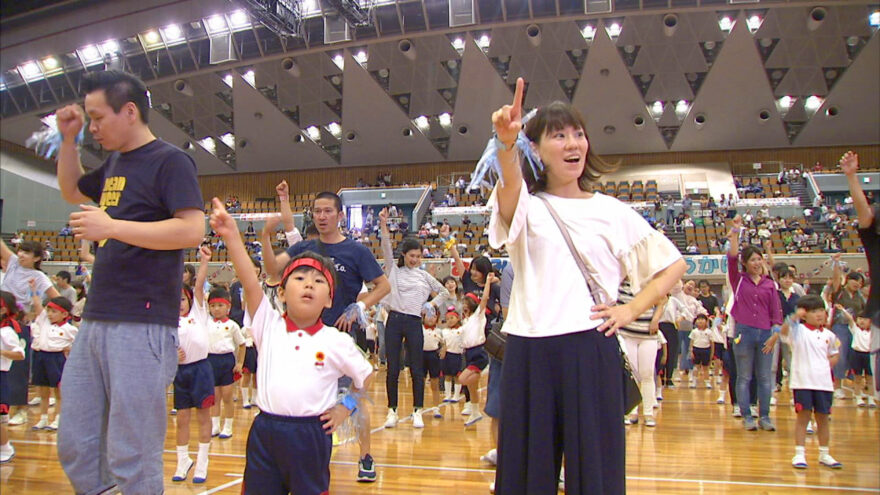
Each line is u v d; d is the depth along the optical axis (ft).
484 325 17.47
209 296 16.72
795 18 62.54
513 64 69.62
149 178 7.04
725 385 24.75
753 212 71.10
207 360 12.69
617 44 66.74
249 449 7.22
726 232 65.72
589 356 5.51
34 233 77.05
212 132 82.33
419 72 71.36
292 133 81.51
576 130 6.07
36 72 72.54
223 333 16.62
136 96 7.25
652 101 73.46
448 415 21.08
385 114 77.51
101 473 6.77
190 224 6.84
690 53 67.05
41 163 84.48
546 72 70.23
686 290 33.81
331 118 78.74
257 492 7.11
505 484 5.55
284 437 7.07
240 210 84.12
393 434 17.28
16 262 17.93
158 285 6.91
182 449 12.34
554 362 5.54
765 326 18.43
